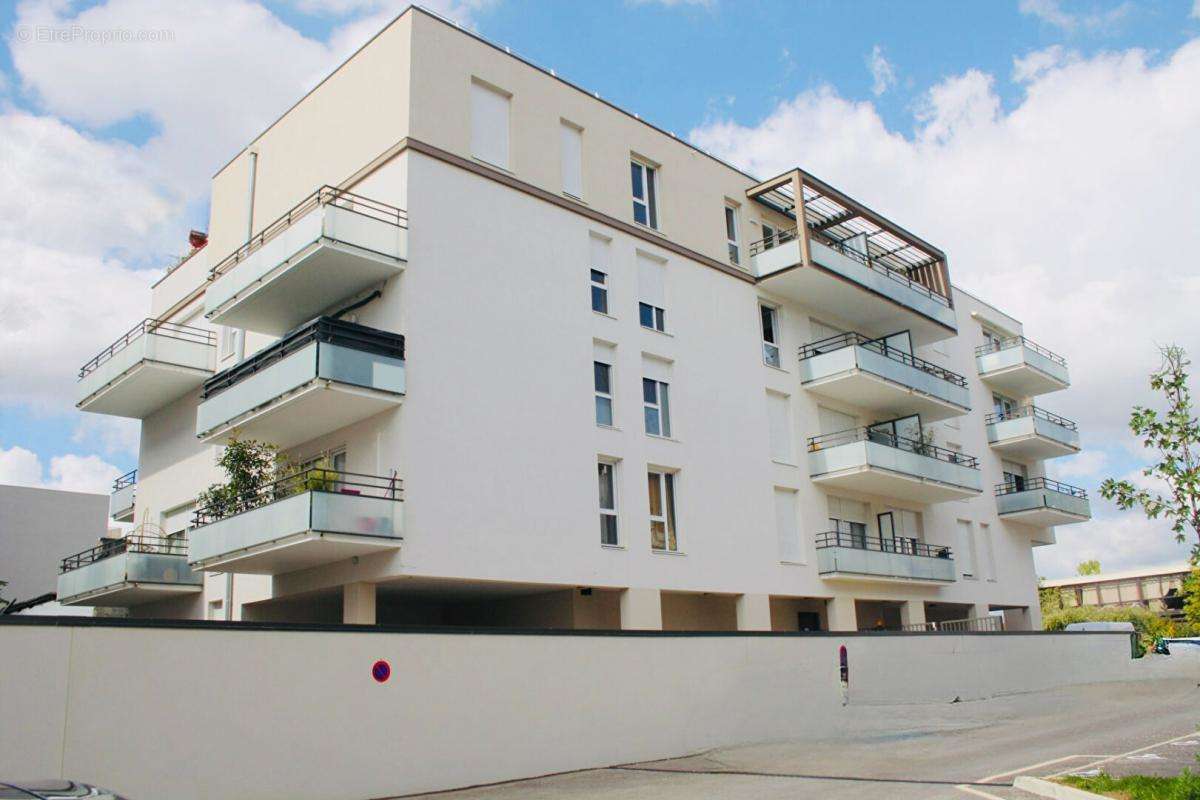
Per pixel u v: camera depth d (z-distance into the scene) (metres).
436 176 19.34
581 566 19.86
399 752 12.53
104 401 25.67
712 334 24.56
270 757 11.25
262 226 23.36
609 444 21.17
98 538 37.84
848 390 27.31
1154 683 27.86
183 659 10.75
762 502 24.62
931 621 34.06
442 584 18.67
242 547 17.66
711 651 17.72
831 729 19.38
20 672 9.52
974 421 35.72
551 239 21.17
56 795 5.06
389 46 20.11
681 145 25.25
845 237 29.39
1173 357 10.70
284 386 17.61
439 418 18.22
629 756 15.60
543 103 21.89
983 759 13.48
